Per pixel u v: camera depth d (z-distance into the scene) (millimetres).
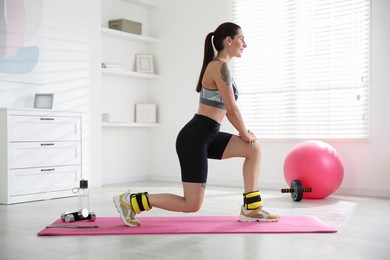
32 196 4125
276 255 2246
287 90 5055
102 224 2963
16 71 4383
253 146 2947
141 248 2381
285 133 5059
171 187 5211
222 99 2836
